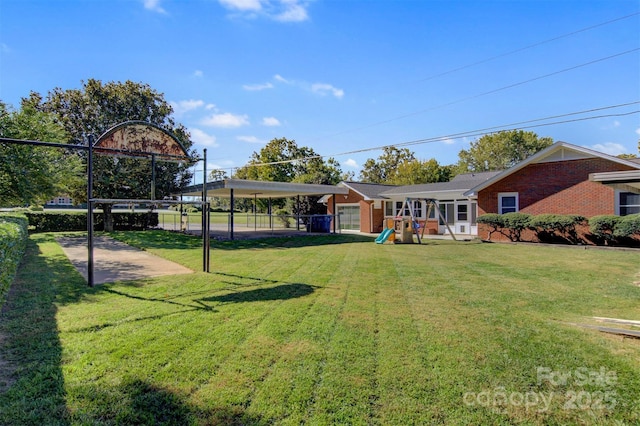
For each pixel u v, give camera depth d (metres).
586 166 13.68
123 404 2.57
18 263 8.33
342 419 2.42
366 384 2.87
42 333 3.93
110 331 4.00
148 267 8.56
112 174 19.12
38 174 11.91
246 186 16.06
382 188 24.84
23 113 12.36
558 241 14.13
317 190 19.47
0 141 5.56
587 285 6.55
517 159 45.12
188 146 22.17
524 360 3.33
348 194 23.73
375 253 11.38
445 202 20.81
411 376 3.01
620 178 6.05
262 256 10.52
